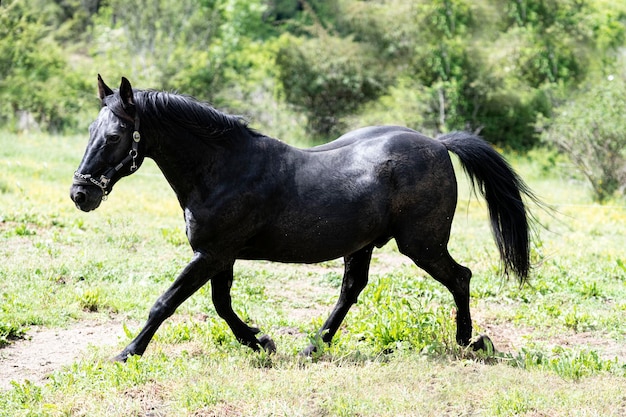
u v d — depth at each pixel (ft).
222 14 121.70
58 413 21.06
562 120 76.84
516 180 28.37
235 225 24.97
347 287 27.91
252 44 132.98
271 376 24.04
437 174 26.84
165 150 24.72
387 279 37.65
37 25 109.29
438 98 102.63
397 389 22.97
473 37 106.83
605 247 50.31
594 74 108.47
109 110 24.23
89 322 31.07
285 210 25.40
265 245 25.84
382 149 26.45
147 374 23.59
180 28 112.78
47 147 85.46
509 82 104.58
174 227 50.83
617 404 22.45
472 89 103.55
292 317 33.30
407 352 26.81
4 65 102.37
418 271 42.52
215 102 110.11
